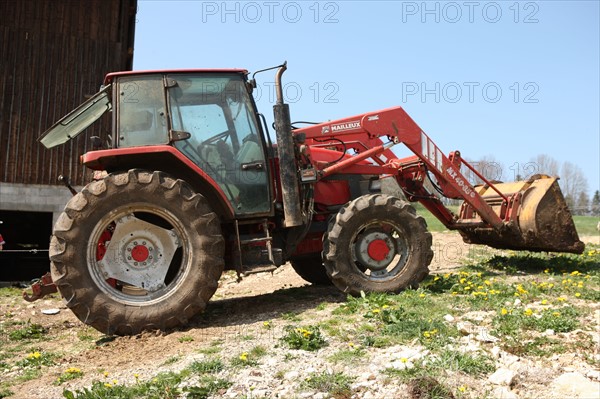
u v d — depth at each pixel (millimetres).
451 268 8633
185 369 4191
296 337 4582
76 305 5316
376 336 4652
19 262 13312
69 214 5391
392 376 3779
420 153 7141
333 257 6141
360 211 6207
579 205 33688
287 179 6086
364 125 6980
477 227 7809
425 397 3447
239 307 6395
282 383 3861
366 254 6340
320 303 6258
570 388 3457
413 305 5559
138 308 5426
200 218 5566
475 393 3500
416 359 4004
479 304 5434
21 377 4531
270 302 6566
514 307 5254
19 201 12789
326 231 6461
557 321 4613
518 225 7473
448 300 5758
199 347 4844
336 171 6770
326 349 4461
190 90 5977
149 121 5848
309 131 6871
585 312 5062
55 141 6730
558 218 7328
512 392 3482
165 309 5453
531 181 7652
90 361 4840
